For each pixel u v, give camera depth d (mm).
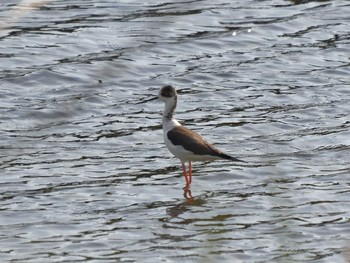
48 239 14039
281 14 24562
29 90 20281
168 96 16469
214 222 14789
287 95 20547
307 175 16688
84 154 17547
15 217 14789
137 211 15203
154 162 17344
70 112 19344
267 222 14789
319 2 25406
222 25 23844
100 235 14234
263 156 17578
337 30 23828
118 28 23234
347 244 13938
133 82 21000
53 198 15562
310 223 14727
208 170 16984
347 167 17062
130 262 13297
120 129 18766
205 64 21922
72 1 24828
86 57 21797
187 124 19062
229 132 18688
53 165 16953
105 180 16422
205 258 13430
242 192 16031
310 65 22000
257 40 23188
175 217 14961
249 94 20594
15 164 16922
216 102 20203
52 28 23156
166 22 23719
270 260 13398
